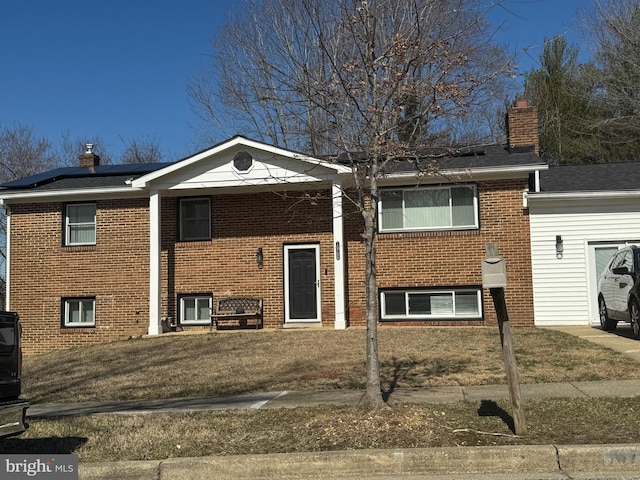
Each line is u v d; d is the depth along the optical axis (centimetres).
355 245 1639
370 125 746
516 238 1576
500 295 643
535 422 673
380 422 666
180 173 1619
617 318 1309
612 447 571
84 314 1752
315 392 907
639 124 2588
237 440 657
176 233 1717
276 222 1683
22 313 1755
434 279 1597
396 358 1126
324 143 1159
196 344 1401
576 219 1571
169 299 1700
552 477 549
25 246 1772
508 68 909
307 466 580
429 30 786
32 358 1477
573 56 2848
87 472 589
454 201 1614
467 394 833
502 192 1587
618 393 802
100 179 1836
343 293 1557
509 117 1756
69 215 1775
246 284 1681
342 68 754
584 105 2783
